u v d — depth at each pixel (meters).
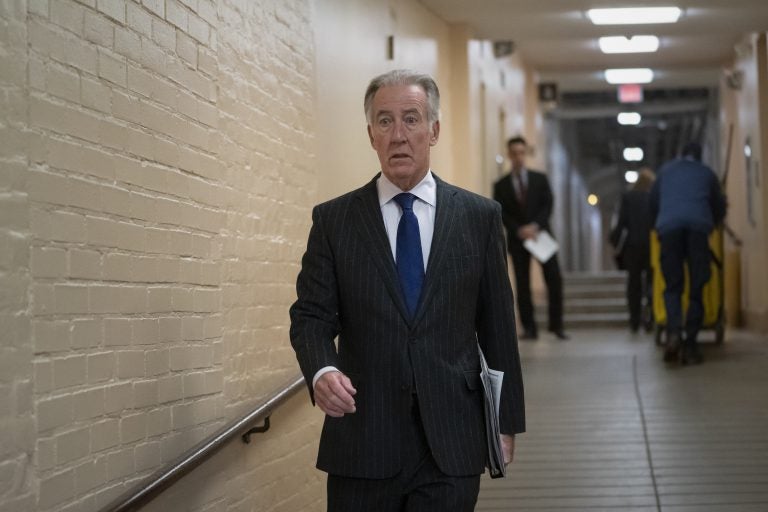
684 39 13.47
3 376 2.56
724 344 10.35
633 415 7.13
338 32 6.08
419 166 3.05
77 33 2.93
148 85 3.40
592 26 10.55
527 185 11.21
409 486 2.98
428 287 3.00
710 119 20.38
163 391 3.52
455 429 2.98
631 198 12.33
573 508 5.32
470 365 3.06
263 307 4.66
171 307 3.59
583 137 33.47
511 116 13.83
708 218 8.93
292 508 5.07
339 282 3.05
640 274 12.35
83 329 2.96
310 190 5.40
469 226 3.08
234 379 4.29
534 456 6.26
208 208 3.95
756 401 7.42
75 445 2.91
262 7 4.70
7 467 2.57
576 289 14.96
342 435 3.00
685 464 5.98
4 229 2.57
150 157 3.41
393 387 2.97
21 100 2.64
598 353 10.05
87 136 2.98
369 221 3.06
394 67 7.79
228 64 4.24
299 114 5.25
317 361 2.92
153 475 3.17
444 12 9.61
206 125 3.92
